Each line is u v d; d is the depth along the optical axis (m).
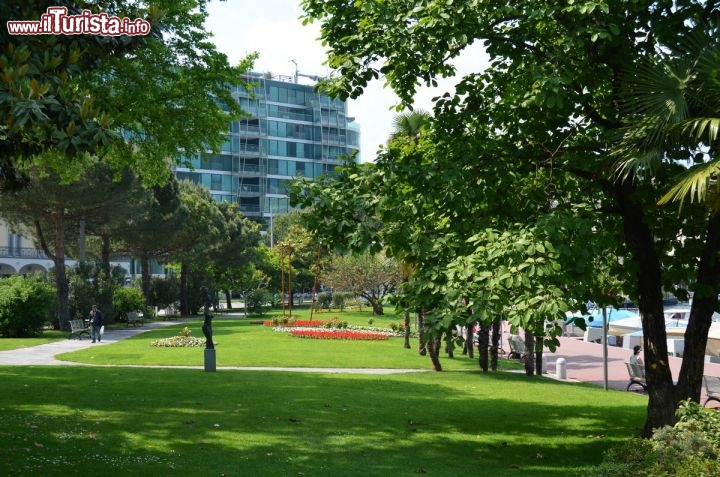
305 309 73.38
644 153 8.59
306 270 75.19
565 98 10.06
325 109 115.94
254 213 108.75
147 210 45.28
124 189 38.03
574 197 11.16
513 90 11.09
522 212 10.94
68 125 6.73
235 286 65.19
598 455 10.66
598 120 10.88
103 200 37.97
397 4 10.21
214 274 65.50
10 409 11.84
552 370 25.92
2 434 9.62
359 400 14.66
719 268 10.41
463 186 9.84
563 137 11.27
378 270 56.97
